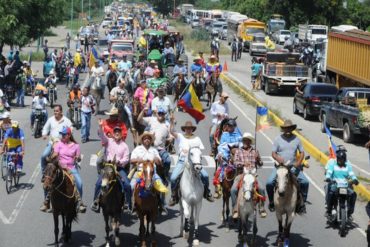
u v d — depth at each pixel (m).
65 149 16.14
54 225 16.44
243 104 39.44
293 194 15.35
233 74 56.97
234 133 17.53
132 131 19.81
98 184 15.76
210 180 21.78
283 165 15.31
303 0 101.56
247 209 15.05
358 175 23.27
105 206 15.14
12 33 41.03
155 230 16.89
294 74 45.25
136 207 15.17
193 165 15.59
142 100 24.39
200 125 31.81
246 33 78.94
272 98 43.66
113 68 36.59
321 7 100.94
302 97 35.72
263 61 47.97
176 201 16.47
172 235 16.64
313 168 24.42
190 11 145.75
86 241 16.11
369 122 28.50
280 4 103.25
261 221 18.08
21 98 36.75
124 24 104.31
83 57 54.31
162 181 16.62
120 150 15.91
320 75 47.41
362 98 31.03
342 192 17.06
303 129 32.56
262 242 16.25
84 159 24.61
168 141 18.05
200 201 15.96
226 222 17.33
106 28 107.00
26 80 41.09
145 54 52.38
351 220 18.09
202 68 37.69
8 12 41.56
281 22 95.69
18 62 37.81
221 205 19.34
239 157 16.16
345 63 40.94
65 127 16.36
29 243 15.89
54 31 115.50
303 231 17.38
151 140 15.86
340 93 31.66
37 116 28.72
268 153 26.44
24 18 44.69
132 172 15.84
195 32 96.44
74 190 15.50
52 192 15.20
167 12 189.25
